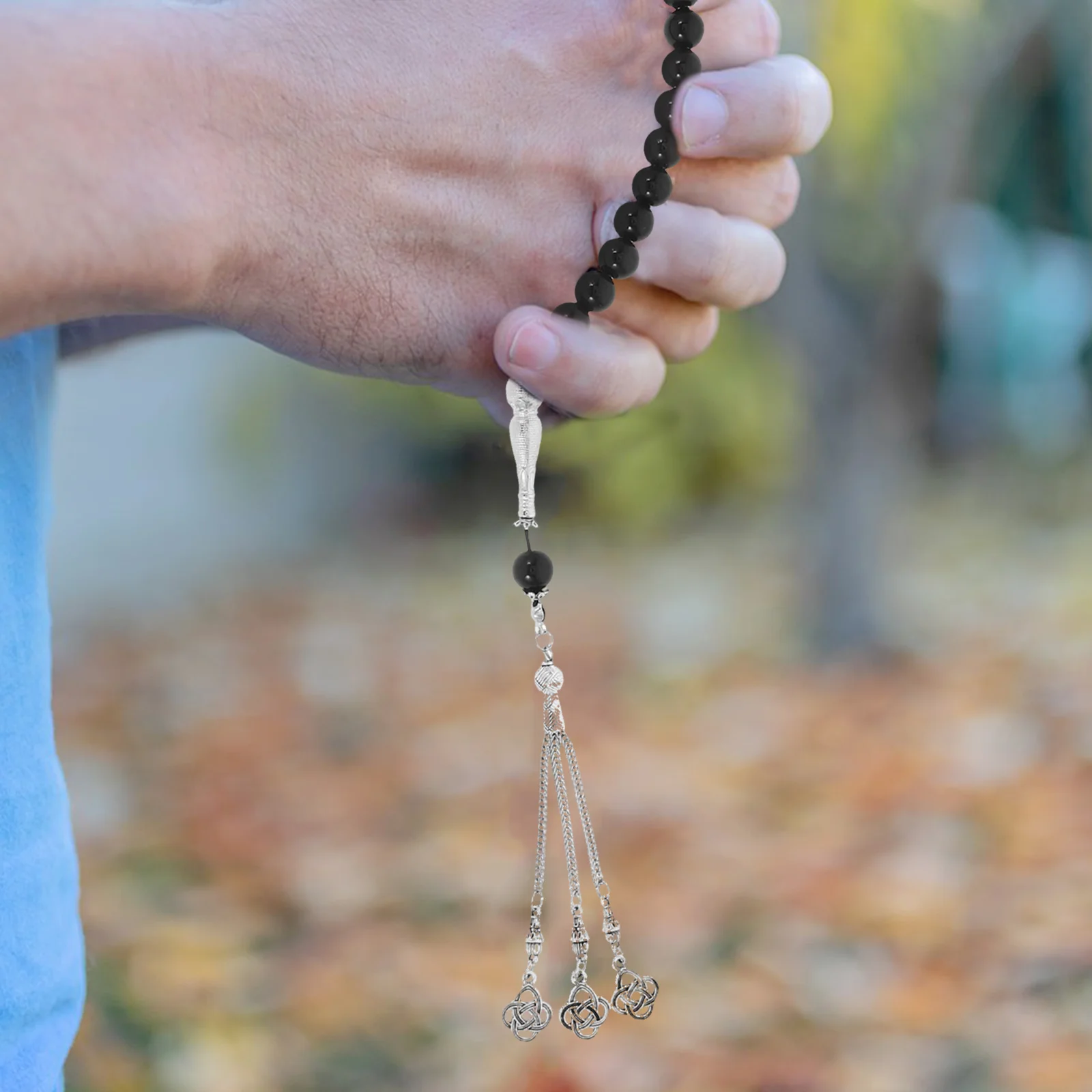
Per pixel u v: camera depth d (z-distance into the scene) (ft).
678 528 22.99
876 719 12.42
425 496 25.20
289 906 9.33
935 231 13.92
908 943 8.32
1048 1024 7.43
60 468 19.61
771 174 3.63
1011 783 10.52
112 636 18.19
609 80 3.20
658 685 14.25
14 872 2.72
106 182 2.42
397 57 2.91
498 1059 7.38
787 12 12.96
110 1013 7.70
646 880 9.37
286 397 23.20
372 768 12.41
